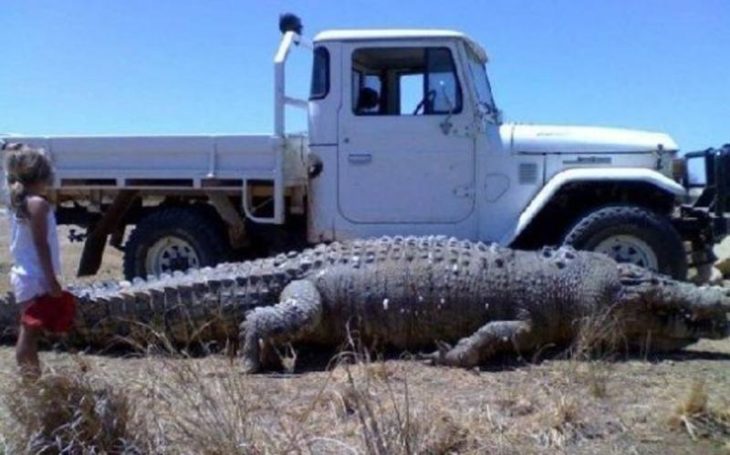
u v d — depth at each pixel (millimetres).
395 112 5945
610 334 4438
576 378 3906
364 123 5914
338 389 3488
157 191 6137
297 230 6254
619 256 5457
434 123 5875
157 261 6203
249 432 2859
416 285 4543
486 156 5875
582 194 5836
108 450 2818
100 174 6113
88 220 6516
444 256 4668
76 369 3086
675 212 5809
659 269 5387
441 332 4551
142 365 4043
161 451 2783
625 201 5773
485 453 2973
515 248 6000
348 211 5961
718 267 7547
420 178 5914
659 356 4543
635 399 3656
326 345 4703
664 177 5648
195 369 3551
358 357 4055
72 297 3572
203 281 4695
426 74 5883
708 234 5684
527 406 3473
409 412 2912
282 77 5840
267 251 6316
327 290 4574
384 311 4543
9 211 3449
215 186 5953
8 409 3004
